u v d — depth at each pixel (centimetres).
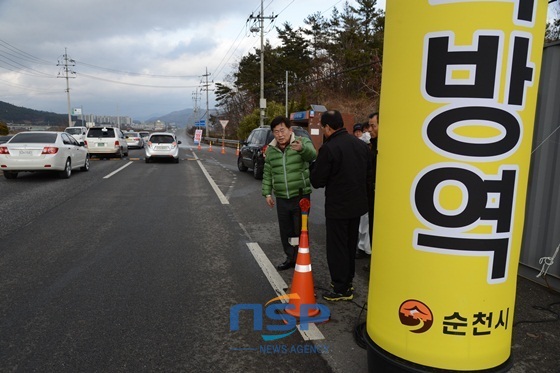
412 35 231
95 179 1344
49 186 1174
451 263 231
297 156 488
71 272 495
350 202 398
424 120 231
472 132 222
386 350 258
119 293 434
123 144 2325
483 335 236
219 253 577
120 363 306
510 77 220
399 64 239
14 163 1246
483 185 225
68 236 653
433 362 241
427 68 228
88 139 2183
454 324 235
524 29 220
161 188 1177
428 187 233
